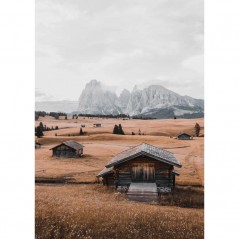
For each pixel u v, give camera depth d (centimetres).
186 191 3017
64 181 3841
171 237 1664
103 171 3509
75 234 1625
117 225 1695
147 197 2538
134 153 2938
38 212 1819
